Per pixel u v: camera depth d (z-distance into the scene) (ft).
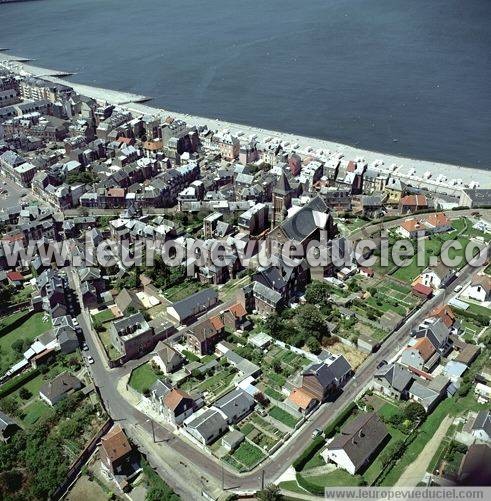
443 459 536.83
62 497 533.55
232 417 596.29
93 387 649.20
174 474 545.85
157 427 601.62
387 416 596.29
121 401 637.71
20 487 544.21
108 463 540.52
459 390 618.85
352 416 597.93
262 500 506.07
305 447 570.05
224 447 571.69
